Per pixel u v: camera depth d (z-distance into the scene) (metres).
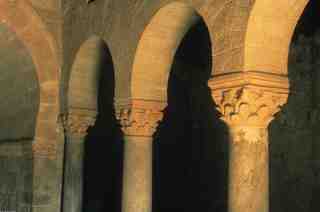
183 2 6.27
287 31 5.39
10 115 9.91
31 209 8.88
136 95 7.21
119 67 7.50
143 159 7.33
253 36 5.23
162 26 6.98
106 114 11.29
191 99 10.46
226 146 9.75
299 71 9.38
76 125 8.86
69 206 8.82
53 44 9.07
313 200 9.12
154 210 10.70
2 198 9.76
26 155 9.19
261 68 5.25
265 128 5.34
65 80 8.91
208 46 10.21
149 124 7.32
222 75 5.43
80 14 8.57
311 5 9.30
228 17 5.45
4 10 8.73
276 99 5.33
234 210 5.30
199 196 10.19
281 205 9.16
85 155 11.20
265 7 5.19
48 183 8.97
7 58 9.58
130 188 7.32
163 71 7.31
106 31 7.83
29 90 9.29
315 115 9.21
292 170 9.24
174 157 10.64
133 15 7.27
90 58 8.69
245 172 5.25
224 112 5.40
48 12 9.05
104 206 11.27
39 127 8.95
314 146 9.17
